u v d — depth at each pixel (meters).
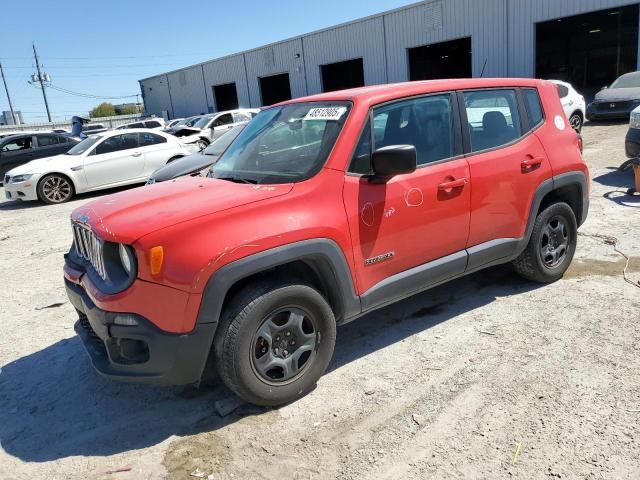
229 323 2.89
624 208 6.72
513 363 3.41
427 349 3.70
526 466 2.52
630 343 3.50
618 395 2.98
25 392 3.63
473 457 2.61
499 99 4.14
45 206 11.86
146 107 51.00
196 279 2.74
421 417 2.95
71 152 12.93
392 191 3.41
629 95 15.88
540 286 4.57
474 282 4.79
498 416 2.90
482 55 24.02
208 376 3.59
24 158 15.41
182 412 3.22
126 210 3.09
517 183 4.06
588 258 5.11
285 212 3.02
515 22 22.56
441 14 25.14
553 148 4.34
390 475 2.55
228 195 3.12
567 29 31.84
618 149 11.28
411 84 3.76
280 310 3.03
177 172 7.98
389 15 27.25
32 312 5.14
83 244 3.35
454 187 3.69
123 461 2.82
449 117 3.81
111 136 12.71
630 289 4.32
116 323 2.84
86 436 3.07
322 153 3.30
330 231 3.12
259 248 2.87
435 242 3.67
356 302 3.34
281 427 2.98
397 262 3.50
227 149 4.24
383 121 3.50
